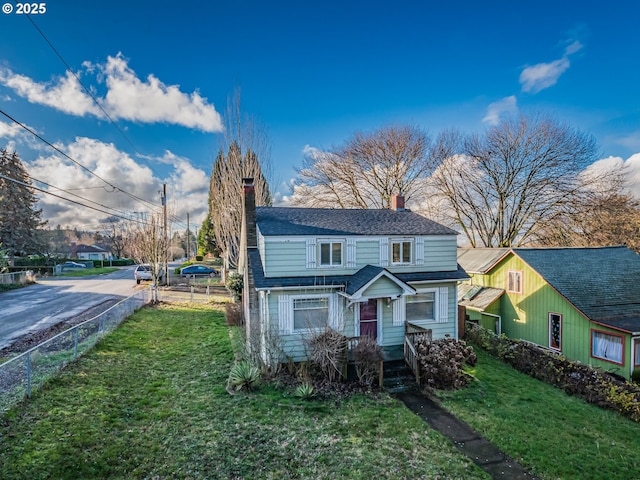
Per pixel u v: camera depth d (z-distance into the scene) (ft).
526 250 69.31
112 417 27.84
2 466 20.61
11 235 130.72
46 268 135.13
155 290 80.02
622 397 37.32
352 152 122.31
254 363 38.88
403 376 40.70
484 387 40.73
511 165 112.27
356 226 51.03
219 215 98.78
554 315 60.95
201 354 45.29
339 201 121.70
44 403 27.86
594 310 54.80
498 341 55.47
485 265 78.48
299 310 45.16
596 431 32.58
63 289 92.43
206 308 75.15
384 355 43.60
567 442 30.04
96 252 287.48
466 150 118.21
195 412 30.35
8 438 23.08
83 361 37.14
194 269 138.00
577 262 67.00
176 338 51.72
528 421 33.32
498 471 25.32
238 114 89.56
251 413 31.04
